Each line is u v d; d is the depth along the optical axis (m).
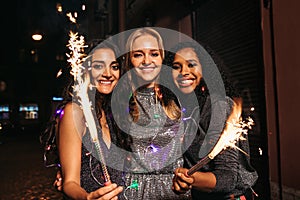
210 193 1.70
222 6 5.80
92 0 14.59
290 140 4.09
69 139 1.48
